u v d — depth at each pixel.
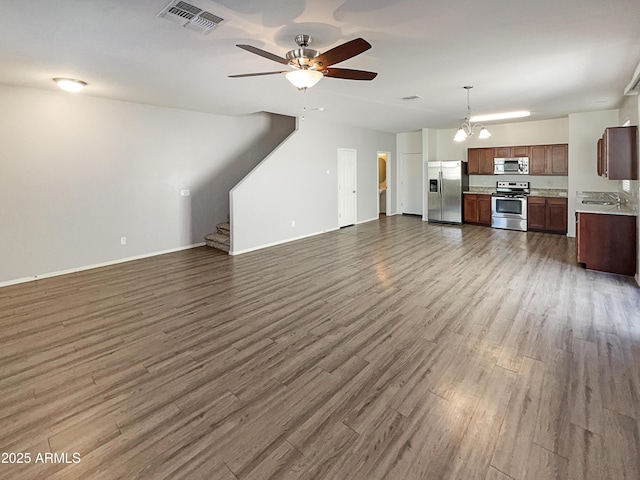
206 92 4.89
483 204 8.58
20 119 4.61
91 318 3.51
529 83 4.51
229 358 2.74
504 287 4.26
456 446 1.84
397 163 10.69
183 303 3.89
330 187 8.21
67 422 2.05
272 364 2.65
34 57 3.36
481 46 3.20
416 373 2.51
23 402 2.23
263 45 3.09
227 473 1.70
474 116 7.20
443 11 2.51
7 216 4.58
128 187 5.71
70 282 4.68
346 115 6.98
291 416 2.09
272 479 1.66
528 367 2.55
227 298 4.03
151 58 3.40
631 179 4.71
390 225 8.97
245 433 1.96
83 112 5.14
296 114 6.84
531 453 1.78
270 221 6.77
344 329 3.21
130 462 1.76
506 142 8.59
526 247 6.36
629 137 4.67
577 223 5.08
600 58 3.56
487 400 2.20
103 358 2.75
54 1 2.28
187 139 6.43
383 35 2.92
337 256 5.93
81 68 3.72
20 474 1.69
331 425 2.01
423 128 9.17
